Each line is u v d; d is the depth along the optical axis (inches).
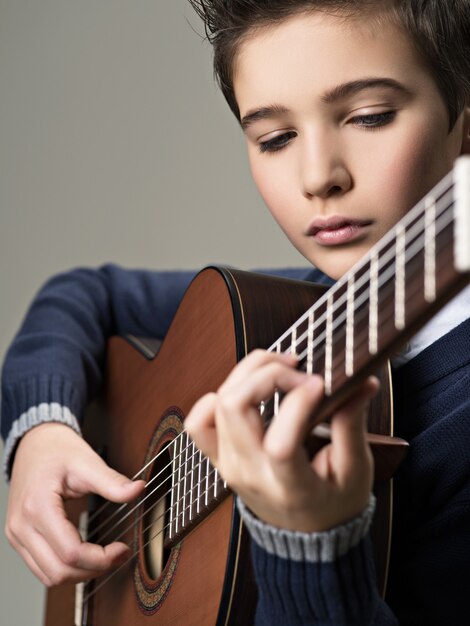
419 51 38.4
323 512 30.0
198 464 38.8
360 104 38.0
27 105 102.7
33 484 48.4
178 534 40.5
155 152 98.1
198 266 96.3
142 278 64.9
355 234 39.0
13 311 101.2
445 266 23.0
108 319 63.3
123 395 54.4
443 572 40.6
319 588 31.2
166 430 46.3
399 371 41.7
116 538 48.6
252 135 40.7
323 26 37.8
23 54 102.9
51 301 62.1
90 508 52.1
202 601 38.5
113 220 99.3
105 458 54.9
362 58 37.7
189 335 45.5
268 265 94.0
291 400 27.6
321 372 28.3
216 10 43.0
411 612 41.9
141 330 62.9
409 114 38.3
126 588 46.9
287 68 38.3
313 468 29.2
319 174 38.1
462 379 40.2
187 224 97.0
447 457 39.7
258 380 28.6
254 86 39.4
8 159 102.6
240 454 29.2
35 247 101.3
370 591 32.3
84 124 100.7
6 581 96.0
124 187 99.3
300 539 30.7
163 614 41.8
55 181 101.2
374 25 37.8
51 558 46.9
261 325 40.3
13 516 49.1
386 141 38.1
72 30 101.6
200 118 96.8
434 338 41.5
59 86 101.7
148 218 98.2
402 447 34.9
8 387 56.1
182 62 97.0
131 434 51.7
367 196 38.5
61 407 53.7
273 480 29.1
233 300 40.6
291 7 38.1
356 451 29.4
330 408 28.3
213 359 42.3
